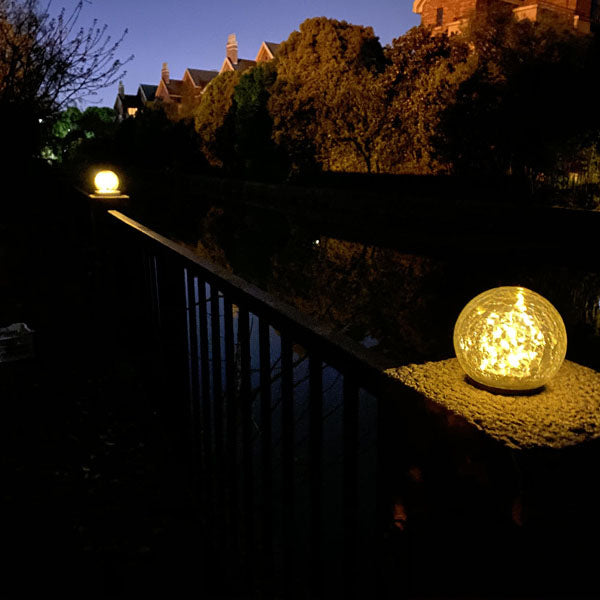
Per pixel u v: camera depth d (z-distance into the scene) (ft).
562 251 38.52
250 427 5.72
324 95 71.92
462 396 2.90
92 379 12.83
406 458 3.13
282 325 4.38
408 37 60.18
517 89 47.75
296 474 9.98
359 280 32.76
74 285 22.24
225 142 108.17
